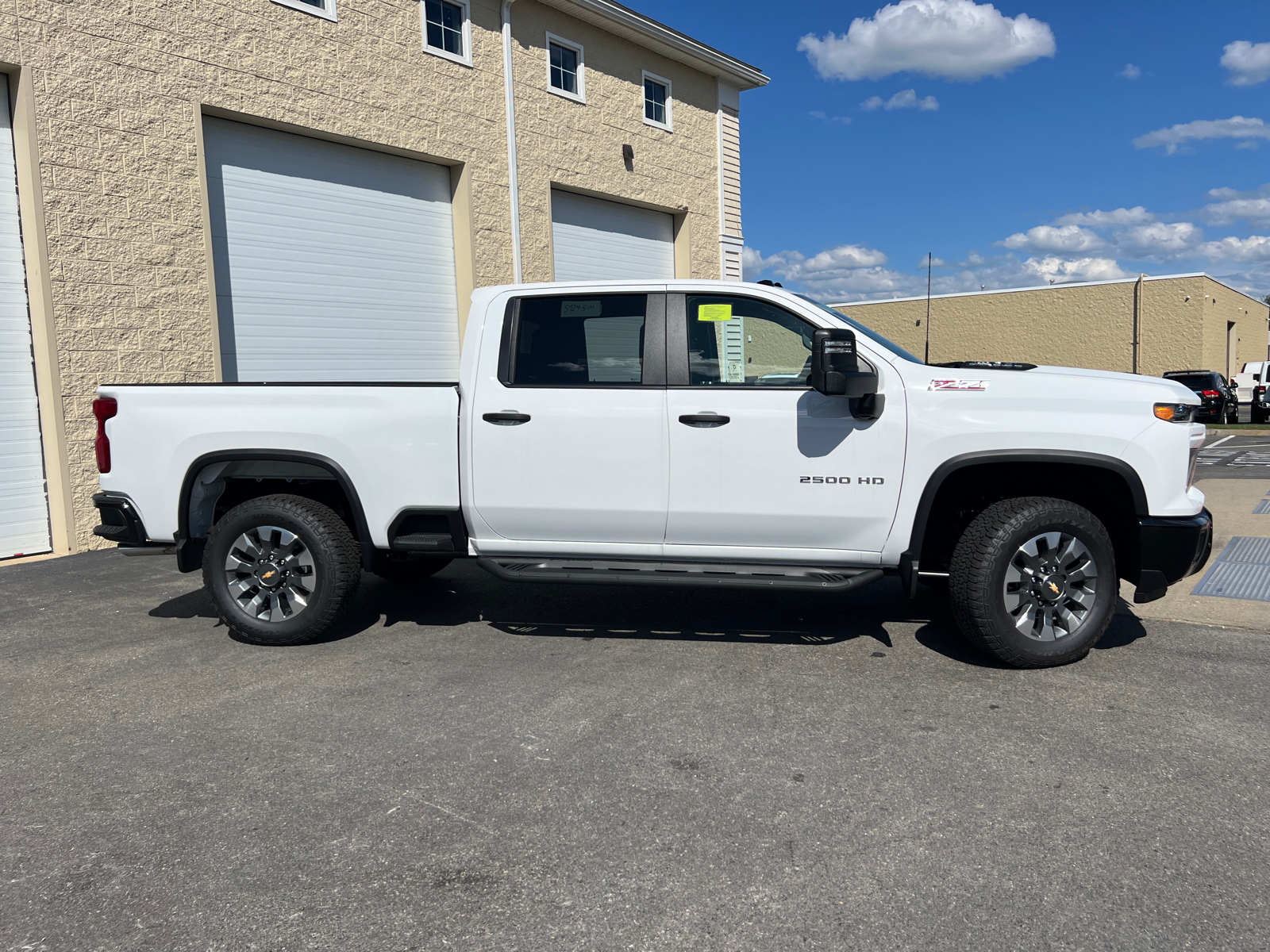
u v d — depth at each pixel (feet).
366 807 9.75
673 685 13.47
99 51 25.38
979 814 9.38
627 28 43.55
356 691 13.39
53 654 15.47
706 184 51.42
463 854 8.74
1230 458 46.96
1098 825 9.11
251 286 30.45
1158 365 117.91
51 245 24.48
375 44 33.32
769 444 14.19
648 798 9.86
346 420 15.40
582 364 14.98
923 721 11.89
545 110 40.88
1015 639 13.58
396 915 7.76
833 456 14.03
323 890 8.15
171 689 13.60
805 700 12.76
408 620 17.33
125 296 26.16
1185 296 115.24
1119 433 13.35
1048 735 11.39
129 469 15.96
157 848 8.92
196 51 27.73
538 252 40.88
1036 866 8.37
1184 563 13.39
